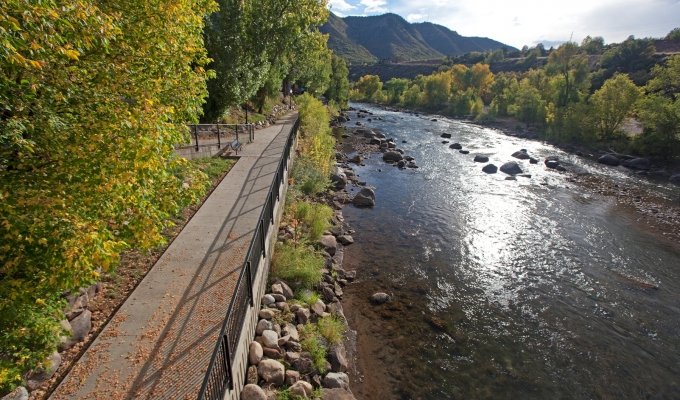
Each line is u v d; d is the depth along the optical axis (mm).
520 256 13930
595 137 38719
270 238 9953
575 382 8133
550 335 9609
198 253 8242
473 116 67000
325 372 7391
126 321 6035
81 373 5035
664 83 35406
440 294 11164
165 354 5418
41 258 3717
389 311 10188
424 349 8828
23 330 3832
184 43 6316
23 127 3684
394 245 14305
